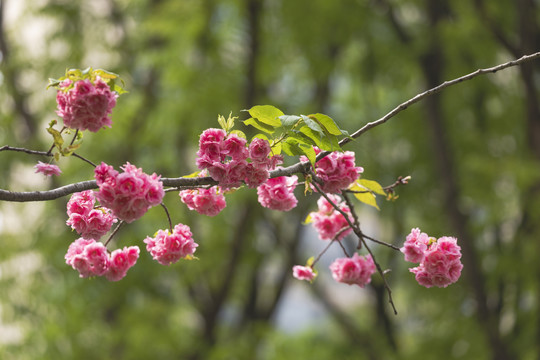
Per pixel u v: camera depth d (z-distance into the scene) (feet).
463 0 38.06
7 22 48.08
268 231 46.88
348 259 11.86
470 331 40.78
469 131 42.55
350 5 38.65
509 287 40.60
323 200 12.56
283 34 41.24
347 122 46.73
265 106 9.53
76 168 41.60
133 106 40.83
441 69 38.63
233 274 42.57
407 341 48.91
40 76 43.75
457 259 9.80
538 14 37.42
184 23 40.19
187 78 40.42
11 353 39.52
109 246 39.17
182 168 44.47
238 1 40.68
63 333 39.27
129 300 41.32
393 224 46.52
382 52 39.99
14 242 42.14
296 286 53.88
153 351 41.65
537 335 36.99
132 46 44.06
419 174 44.47
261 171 9.55
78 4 44.27
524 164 35.12
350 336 46.65
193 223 41.73
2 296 40.57
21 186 41.65
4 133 42.37
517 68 36.91
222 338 46.01
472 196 39.70
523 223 38.29
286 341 45.57
